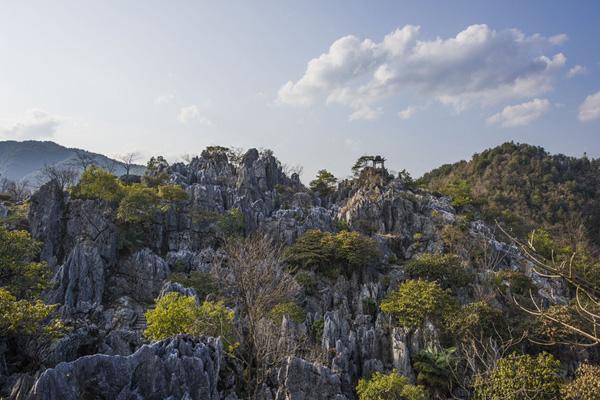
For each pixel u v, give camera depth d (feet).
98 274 246.06
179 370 97.91
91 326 153.89
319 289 297.33
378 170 522.47
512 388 142.51
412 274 323.57
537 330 219.82
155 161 488.85
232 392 130.52
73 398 83.25
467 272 327.67
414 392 161.07
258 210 402.72
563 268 36.50
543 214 644.27
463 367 202.18
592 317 35.96
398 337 219.82
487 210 499.10
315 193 527.40
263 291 151.64
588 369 147.84
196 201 371.35
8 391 98.58
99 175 313.32
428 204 454.81
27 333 119.14
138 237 311.27
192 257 302.04
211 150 526.16
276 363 150.20
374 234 393.09
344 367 196.34
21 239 182.91
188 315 147.84
